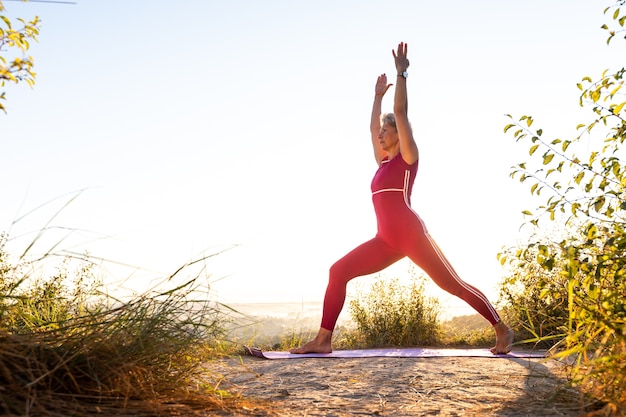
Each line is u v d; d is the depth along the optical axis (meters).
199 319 2.53
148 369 2.32
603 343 2.36
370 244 5.41
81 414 1.91
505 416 2.38
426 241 5.10
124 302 2.40
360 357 4.93
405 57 5.10
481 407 2.62
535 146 3.21
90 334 2.24
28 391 1.90
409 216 5.14
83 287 2.83
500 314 6.49
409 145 5.11
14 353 1.99
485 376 3.63
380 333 6.60
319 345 5.33
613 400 2.25
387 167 5.27
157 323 2.43
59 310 2.75
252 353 5.05
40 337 2.18
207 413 2.27
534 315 5.75
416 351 5.41
